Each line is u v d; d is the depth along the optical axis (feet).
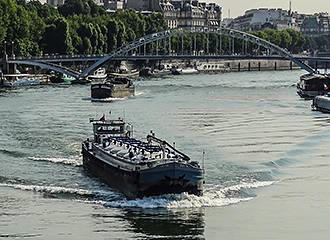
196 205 379.76
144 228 348.79
